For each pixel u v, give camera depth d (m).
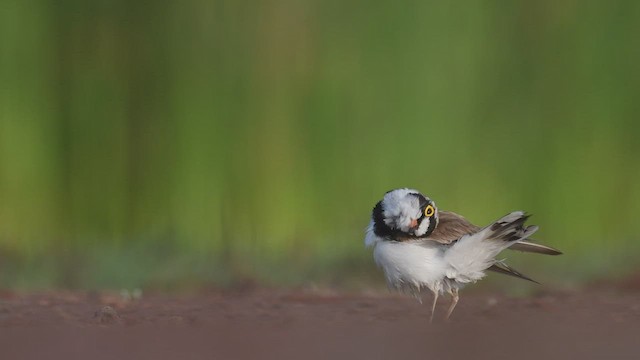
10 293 10.73
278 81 14.75
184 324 8.16
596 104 15.07
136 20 14.86
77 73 14.78
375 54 14.80
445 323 8.28
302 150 14.66
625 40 15.16
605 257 13.39
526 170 14.84
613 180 15.01
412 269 9.07
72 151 14.72
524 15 15.06
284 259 13.60
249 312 8.98
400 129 14.65
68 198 14.68
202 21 14.80
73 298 10.01
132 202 14.74
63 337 7.44
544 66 15.09
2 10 14.62
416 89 14.73
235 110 14.72
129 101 14.84
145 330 7.79
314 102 14.71
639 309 9.03
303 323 8.29
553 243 14.78
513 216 8.79
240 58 14.80
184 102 14.74
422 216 9.21
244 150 14.66
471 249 8.99
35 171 14.56
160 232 14.43
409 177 14.62
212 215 14.55
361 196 14.55
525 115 14.95
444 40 14.86
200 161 14.62
